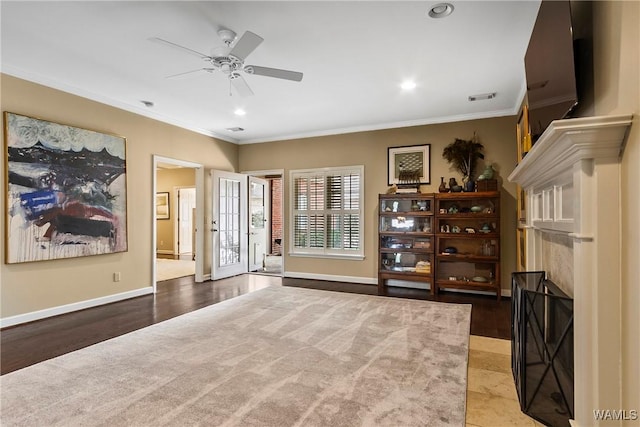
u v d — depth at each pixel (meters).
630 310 1.26
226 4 2.41
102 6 2.43
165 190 10.26
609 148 1.32
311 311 3.96
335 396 2.09
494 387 2.24
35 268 3.69
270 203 10.07
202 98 4.38
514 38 2.88
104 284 4.39
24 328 3.43
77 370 2.46
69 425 1.81
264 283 5.79
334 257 5.96
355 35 2.83
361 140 5.78
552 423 1.78
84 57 3.24
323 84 3.88
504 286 4.82
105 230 4.37
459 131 5.11
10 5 2.41
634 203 1.22
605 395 1.34
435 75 3.64
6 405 2.00
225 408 1.96
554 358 1.77
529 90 2.29
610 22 1.36
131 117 4.74
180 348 2.86
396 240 5.35
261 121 5.46
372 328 3.36
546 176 2.06
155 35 2.84
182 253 10.23
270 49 3.07
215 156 6.29
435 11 2.50
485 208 4.82
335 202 6.00
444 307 4.15
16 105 3.52
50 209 3.79
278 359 2.63
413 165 5.40
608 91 1.39
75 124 4.05
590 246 1.38
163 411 1.93
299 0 2.36
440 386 2.21
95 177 4.25
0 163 3.41
